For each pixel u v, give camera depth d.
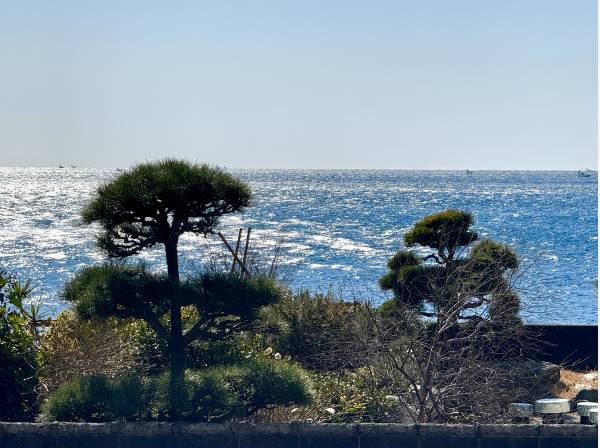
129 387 21.53
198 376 22.05
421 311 30.70
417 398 24.58
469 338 25.23
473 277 28.09
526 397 27.80
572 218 179.62
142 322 25.64
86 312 21.92
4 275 28.08
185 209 21.97
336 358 28.20
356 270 84.44
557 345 34.06
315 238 125.56
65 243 114.81
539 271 60.56
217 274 22.52
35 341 26.12
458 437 20.38
